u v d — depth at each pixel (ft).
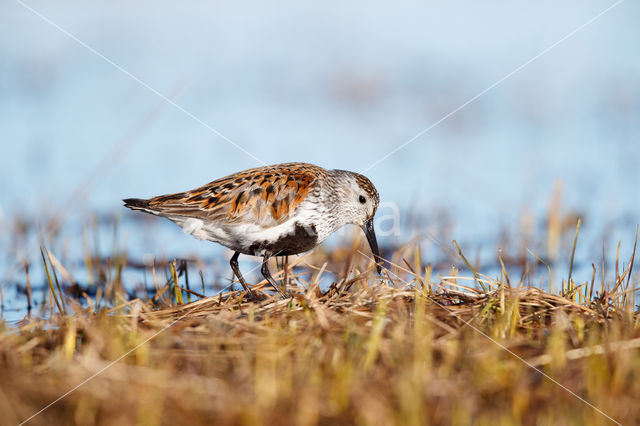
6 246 48.85
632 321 29.43
